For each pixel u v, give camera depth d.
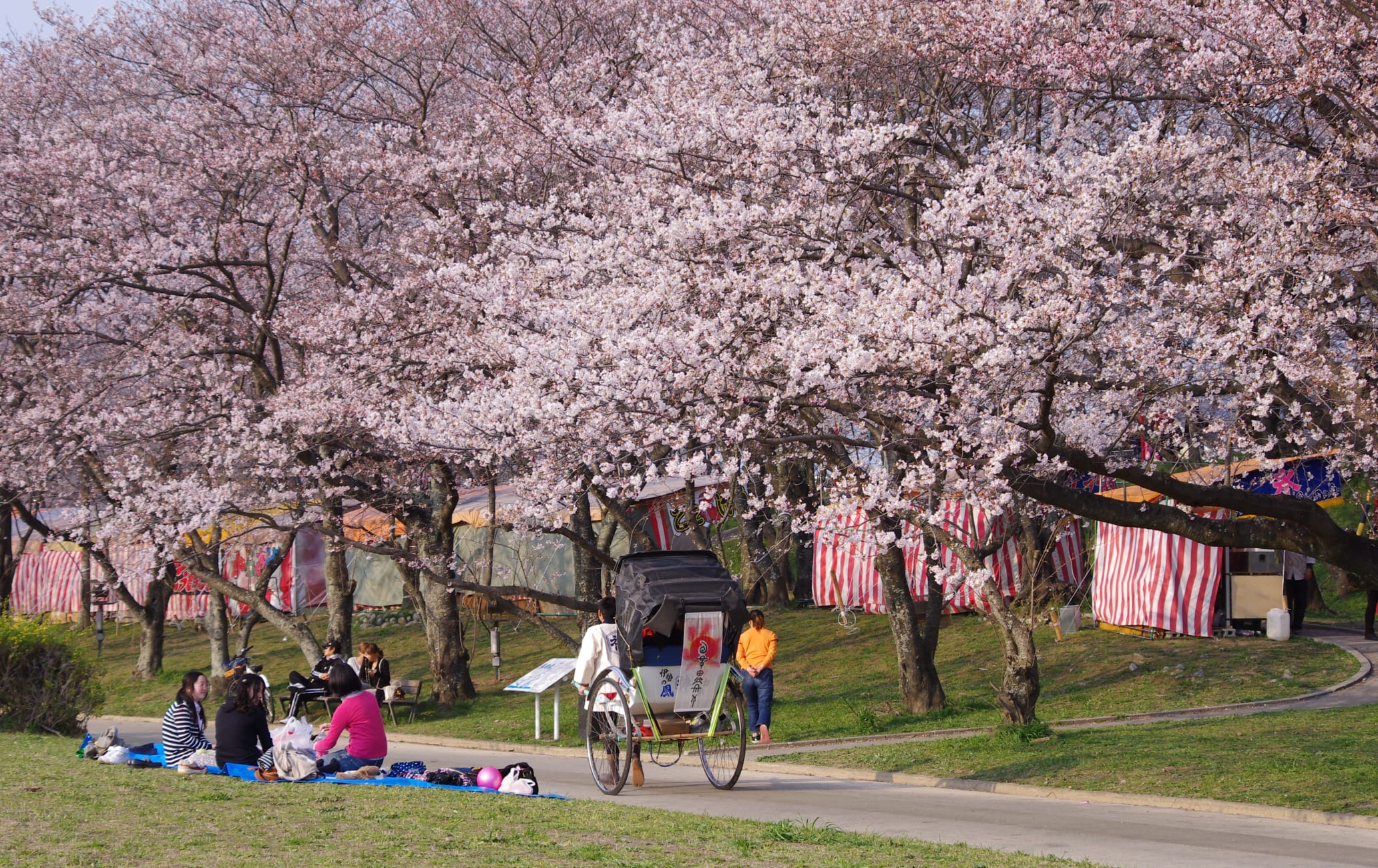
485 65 24.17
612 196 16.09
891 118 16.53
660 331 11.27
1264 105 13.34
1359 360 11.53
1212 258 11.69
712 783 12.70
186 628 37.97
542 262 15.60
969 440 9.86
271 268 20.64
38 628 17.12
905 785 12.86
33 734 15.77
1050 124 15.82
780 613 28.27
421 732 20.38
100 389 20.48
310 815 7.81
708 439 11.10
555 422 12.27
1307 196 11.72
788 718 18.73
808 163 13.24
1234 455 12.35
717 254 12.81
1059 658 20.72
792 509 12.66
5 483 20.28
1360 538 9.61
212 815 7.68
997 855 7.31
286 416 18.47
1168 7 12.60
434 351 18.92
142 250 19.41
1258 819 9.53
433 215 20.58
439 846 6.57
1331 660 18.86
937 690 18.11
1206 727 13.80
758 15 17.88
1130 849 8.06
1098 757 12.30
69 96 25.53
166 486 18.83
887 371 10.30
